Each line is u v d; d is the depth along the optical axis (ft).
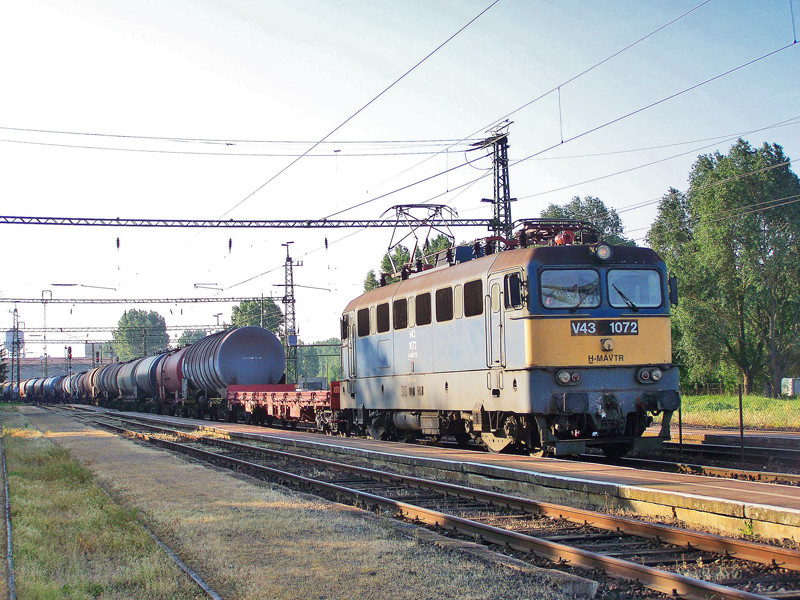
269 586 24.52
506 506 38.81
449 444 73.61
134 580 26.17
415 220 80.43
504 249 60.03
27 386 337.31
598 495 37.35
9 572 27.40
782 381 197.77
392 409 72.64
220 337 129.39
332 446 66.85
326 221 113.91
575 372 51.03
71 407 239.30
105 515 38.14
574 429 51.31
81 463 65.00
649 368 52.60
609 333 52.24
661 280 54.13
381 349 74.13
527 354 51.37
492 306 55.47
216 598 23.54
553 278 52.08
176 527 34.42
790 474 44.34
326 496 45.91
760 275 174.60
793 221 178.60
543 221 59.06
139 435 98.89
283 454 67.77
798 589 23.34
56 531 35.27
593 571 26.21
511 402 52.85
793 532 27.63
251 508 39.14
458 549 28.55
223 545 30.55
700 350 174.50
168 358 154.71
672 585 23.75
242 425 116.98
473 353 57.93
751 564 25.98
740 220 175.01
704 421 93.09
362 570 26.07
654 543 29.63
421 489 46.44
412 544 29.66
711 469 48.08
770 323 179.73
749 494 32.73
